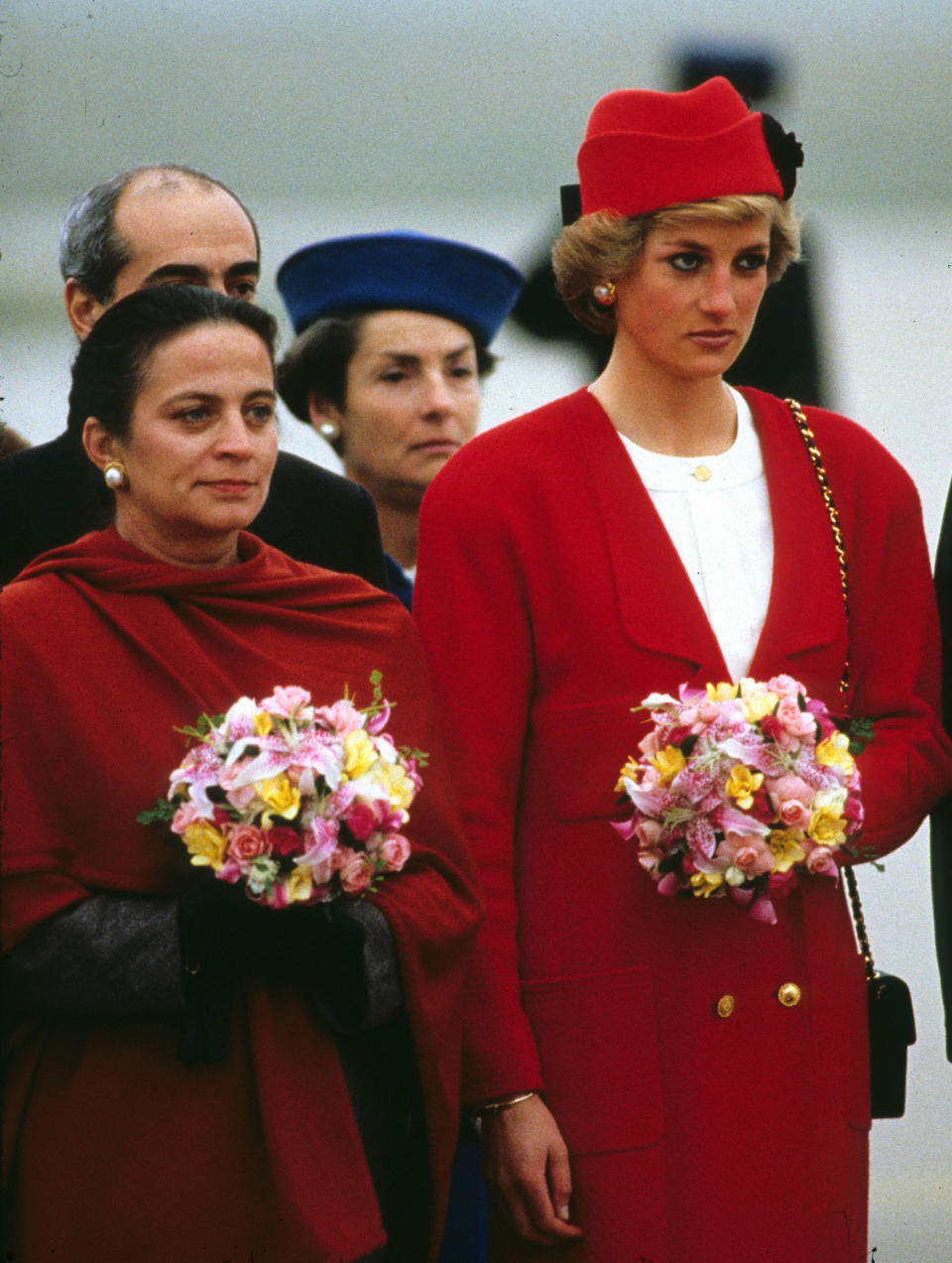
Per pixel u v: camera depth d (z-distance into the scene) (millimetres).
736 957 11430
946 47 24328
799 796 10672
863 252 25594
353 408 16203
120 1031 10094
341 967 10094
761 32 22781
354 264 16016
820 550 11820
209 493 10305
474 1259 13469
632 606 11453
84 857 10023
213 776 9695
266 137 24094
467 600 11688
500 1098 11414
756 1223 11336
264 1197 10031
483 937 11469
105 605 10383
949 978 13422
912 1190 17141
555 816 11578
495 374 20438
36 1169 10023
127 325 10359
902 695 12133
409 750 10477
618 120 11461
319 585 11148
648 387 11906
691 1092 11336
